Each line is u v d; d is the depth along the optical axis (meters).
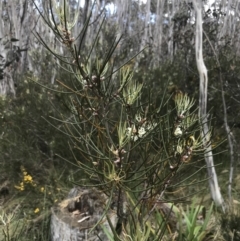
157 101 3.26
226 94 3.56
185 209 2.69
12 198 3.06
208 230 2.34
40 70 4.87
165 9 8.01
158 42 6.84
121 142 1.31
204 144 1.64
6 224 2.18
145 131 1.45
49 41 4.45
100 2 5.12
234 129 3.59
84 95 1.38
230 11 6.89
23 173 3.15
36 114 3.53
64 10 1.20
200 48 2.55
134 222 1.62
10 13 5.47
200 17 2.54
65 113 3.33
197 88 3.94
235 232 2.21
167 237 2.19
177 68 4.64
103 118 1.43
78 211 2.34
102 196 2.32
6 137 3.59
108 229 2.15
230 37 5.64
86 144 1.51
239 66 3.88
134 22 7.84
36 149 3.50
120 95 1.53
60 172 3.30
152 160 1.54
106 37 3.95
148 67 5.31
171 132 1.53
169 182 1.55
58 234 2.24
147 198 1.62
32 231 2.55
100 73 1.33
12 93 4.91
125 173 1.35
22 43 5.41
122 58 4.20
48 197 2.91
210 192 2.83
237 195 3.00
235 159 3.41
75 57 1.26
